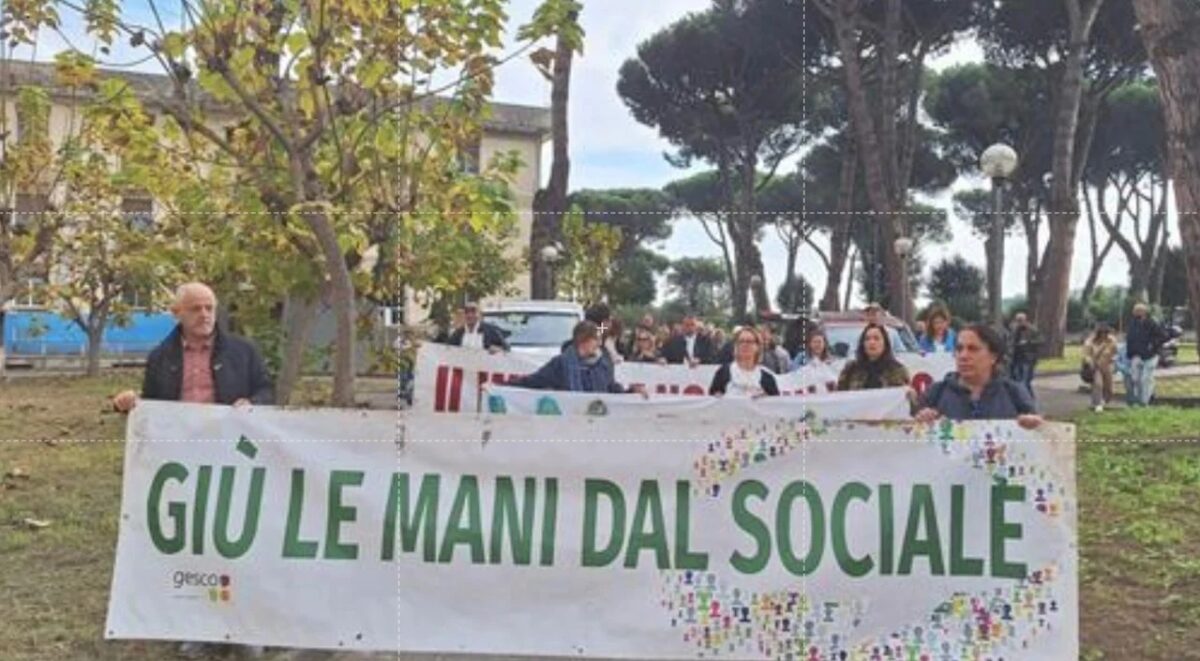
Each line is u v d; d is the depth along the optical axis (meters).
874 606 5.09
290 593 5.38
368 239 8.48
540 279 22.28
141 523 5.46
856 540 5.11
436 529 5.33
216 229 8.94
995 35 41.62
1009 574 5.02
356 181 8.32
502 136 38.03
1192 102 7.26
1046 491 5.00
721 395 8.73
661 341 21.02
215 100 8.18
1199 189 7.26
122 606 5.43
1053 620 4.99
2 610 6.39
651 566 5.22
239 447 5.44
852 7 35.09
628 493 5.24
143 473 5.46
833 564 5.12
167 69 7.80
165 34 7.61
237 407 5.44
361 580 5.36
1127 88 48.22
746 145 46.41
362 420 5.38
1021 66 43.28
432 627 5.32
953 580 5.05
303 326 10.27
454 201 8.55
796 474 5.15
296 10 7.41
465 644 5.30
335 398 8.08
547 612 5.28
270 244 9.01
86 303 27.22
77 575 7.20
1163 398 21.59
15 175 17.33
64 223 19.98
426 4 7.84
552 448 5.28
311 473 5.39
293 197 8.01
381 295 9.20
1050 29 40.47
